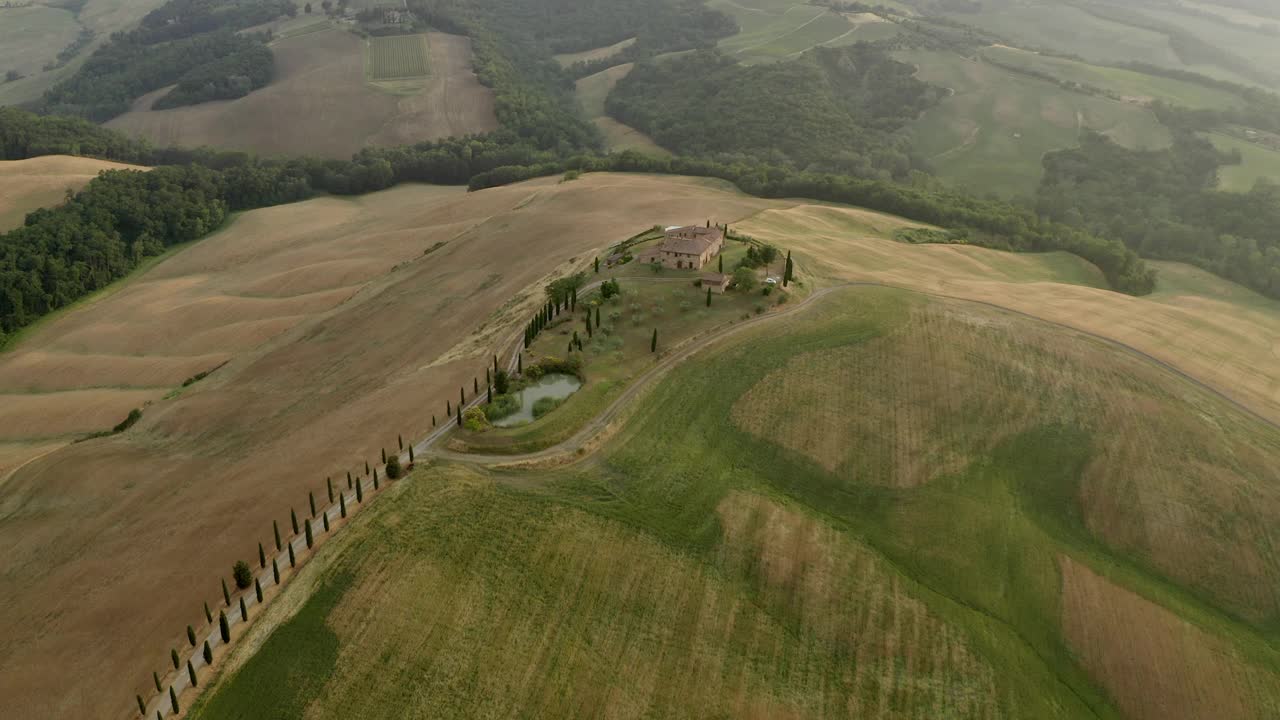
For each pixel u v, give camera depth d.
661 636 62.25
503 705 56.03
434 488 73.69
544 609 62.94
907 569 71.06
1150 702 61.31
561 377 95.56
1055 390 95.06
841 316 110.56
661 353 99.69
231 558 67.38
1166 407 92.19
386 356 115.00
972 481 81.81
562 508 72.44
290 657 57.91
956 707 59.56
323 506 72.50
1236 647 65.38
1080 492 81.00
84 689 57.28
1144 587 70.44
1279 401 99.06
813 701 58.97
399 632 59.88
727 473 80.69
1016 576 70.94
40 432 118.50
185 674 56.97
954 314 112.88
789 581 68.19
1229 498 79.00
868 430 88.00
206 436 102.44
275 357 125.44
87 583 70.44
